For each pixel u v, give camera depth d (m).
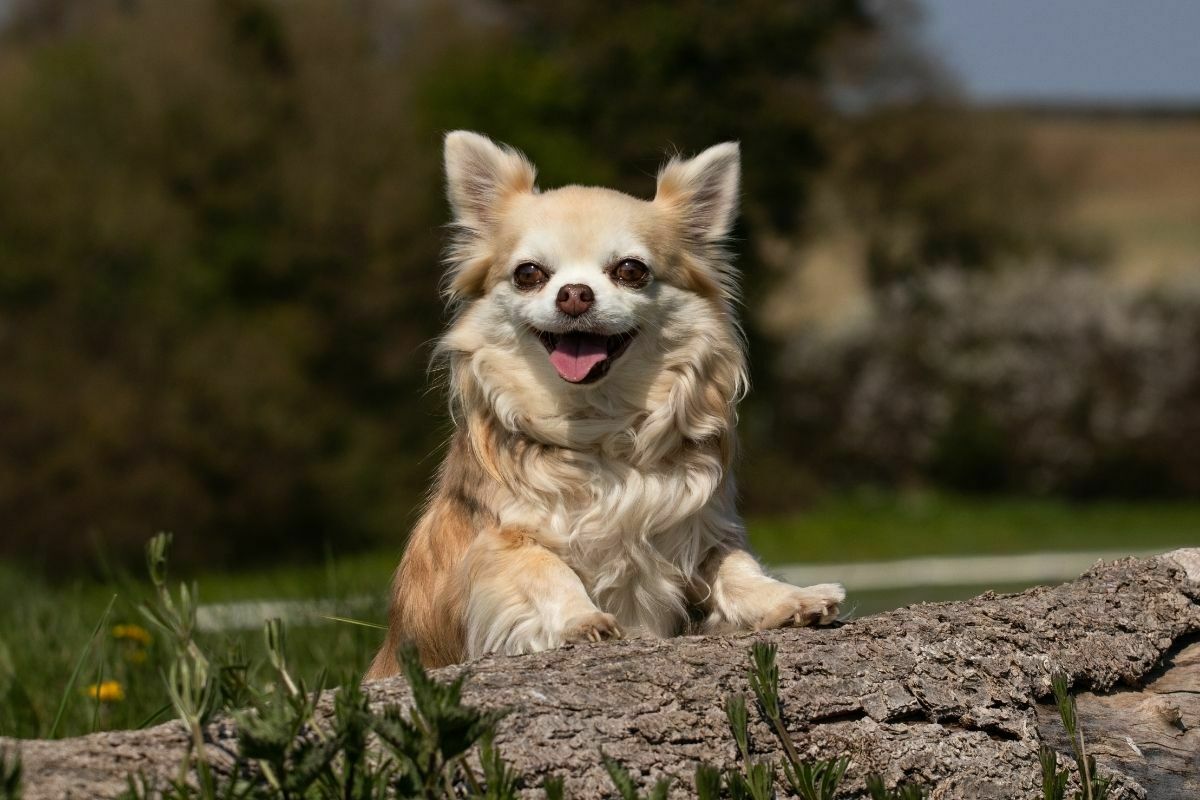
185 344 19.31
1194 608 4.03
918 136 28.41
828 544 17.95
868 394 23.83
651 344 4.39
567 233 4.46
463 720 2.51
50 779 2.59
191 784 2.66
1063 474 23.30
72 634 5.93
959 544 17.77
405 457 20.58
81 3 40.16
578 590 3.93
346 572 6.79
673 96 21.66
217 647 5.29
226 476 18.52
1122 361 23.14
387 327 21.45
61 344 19.02
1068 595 3.94
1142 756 3.45
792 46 22.52
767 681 2.96
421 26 25.00
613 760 2.79
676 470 4.30
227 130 22.16
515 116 21.64
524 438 4.34
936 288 24.53
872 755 3.16
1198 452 22.91
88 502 17.80
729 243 4.95
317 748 2.57
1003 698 3.39
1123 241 35.66
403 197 21.67
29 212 19.70
